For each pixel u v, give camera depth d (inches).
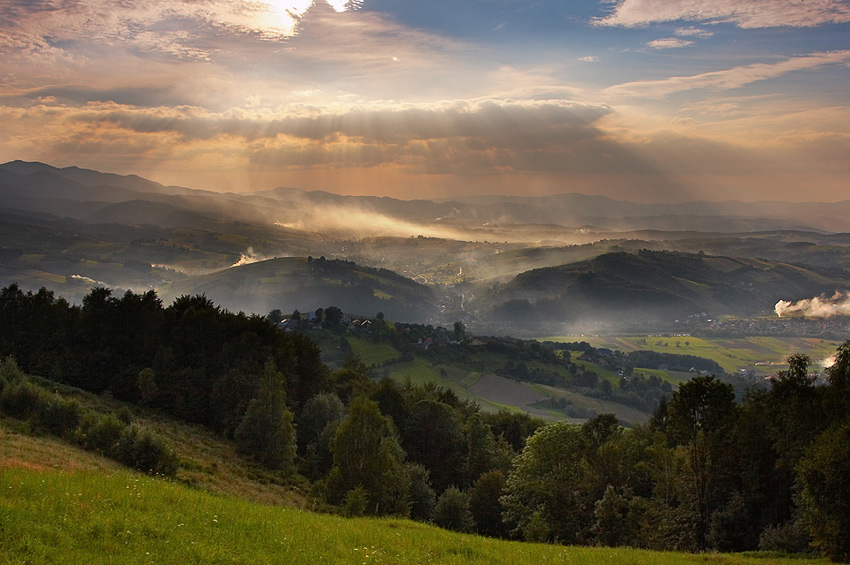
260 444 2706.7
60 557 597.3
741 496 2021.4
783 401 2103.8
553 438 2372.0
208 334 3592.5
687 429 2018.9
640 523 1943.9
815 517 1448.1
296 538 867.4
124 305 3565.5
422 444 3449.8
